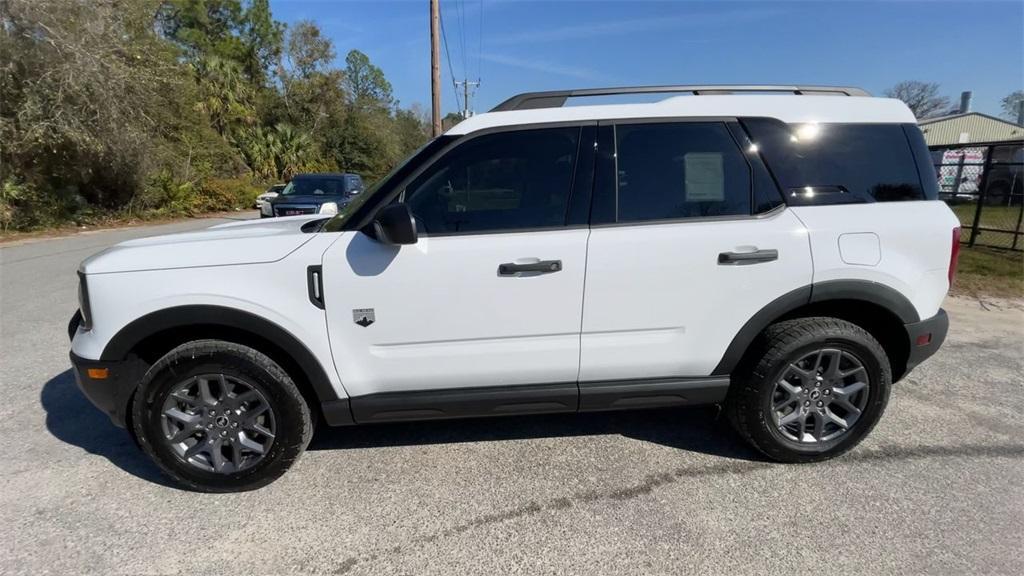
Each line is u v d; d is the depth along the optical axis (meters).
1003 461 2.95
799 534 2.40
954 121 33.75
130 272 2.59
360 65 71.88
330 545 2.39
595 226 2.72
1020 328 5.38
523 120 2.78
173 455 2.71
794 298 2.77
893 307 2.82
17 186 14.20
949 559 2.24
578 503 2.65
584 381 2.86
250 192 23.83
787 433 2.95
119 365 2.64
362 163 46.78
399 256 2.61
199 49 41.97
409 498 2.72
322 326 2.64
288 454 2.76
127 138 15.43
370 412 2.77
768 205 2.79
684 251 2.70
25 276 8.33
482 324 2.69
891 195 2.87
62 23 13.81
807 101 2.94
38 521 2.56
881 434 3.26
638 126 2.81
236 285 2.59
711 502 2.64
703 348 2.82
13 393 3.99
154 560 2.31
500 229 2.69
